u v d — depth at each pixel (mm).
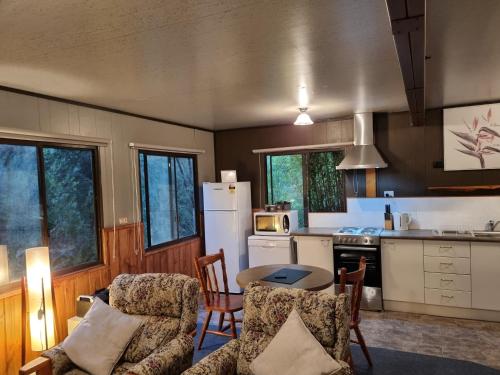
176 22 2016
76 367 2484
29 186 3400
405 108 4754
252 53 2559
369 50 2559
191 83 3271
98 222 4094
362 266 3238
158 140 5043
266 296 2383
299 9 1910
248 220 5832
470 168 4676
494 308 4078
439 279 4297
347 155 5062
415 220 4961
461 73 3248
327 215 5516
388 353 3449
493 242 4039
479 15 2061
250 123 5652
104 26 2029
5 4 1727
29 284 3002
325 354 2029
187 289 2613
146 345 2527
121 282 2812
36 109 3439
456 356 3352
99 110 4117
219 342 3814
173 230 5387
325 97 3998
